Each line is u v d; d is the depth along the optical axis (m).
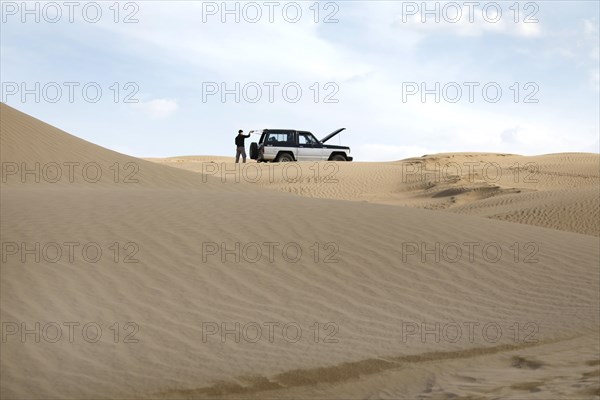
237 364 6.80
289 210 12.16
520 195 26.50
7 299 8.00
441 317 8.45
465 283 9.65
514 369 6.79
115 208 11.69
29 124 22.61
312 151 41.03
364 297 8.95
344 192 34.62
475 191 30.38
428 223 12.09
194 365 6.75
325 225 11.37
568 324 8.25
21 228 10.20
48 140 22.03
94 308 7.98
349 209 12.59
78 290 8.38
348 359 6.99
